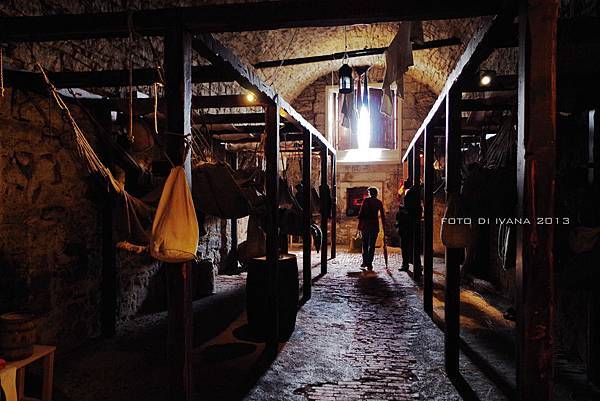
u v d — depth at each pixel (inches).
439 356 121.3
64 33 77.0
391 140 426.0
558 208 92.9
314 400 95.2
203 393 98.8
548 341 60.4
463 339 136.5
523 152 60.8
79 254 133.3
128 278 163.3
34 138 116.0
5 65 110.7
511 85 124.8
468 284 226.5
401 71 142.3
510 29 78.8
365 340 135.8
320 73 421.1
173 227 69.1
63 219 126.3
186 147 75.2
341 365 115.1
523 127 60.7
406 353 124.0
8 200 108.7
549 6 59.2
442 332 143.6
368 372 110.4
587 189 103.6
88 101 134.6
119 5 153.3
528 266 60.6
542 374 60.5
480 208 98.8
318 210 271.4
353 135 430.9
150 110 136.9
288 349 127.8
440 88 378.9
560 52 90.8
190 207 71.0
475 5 69.8
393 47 143.3
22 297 112.7
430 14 71.8
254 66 297.4
